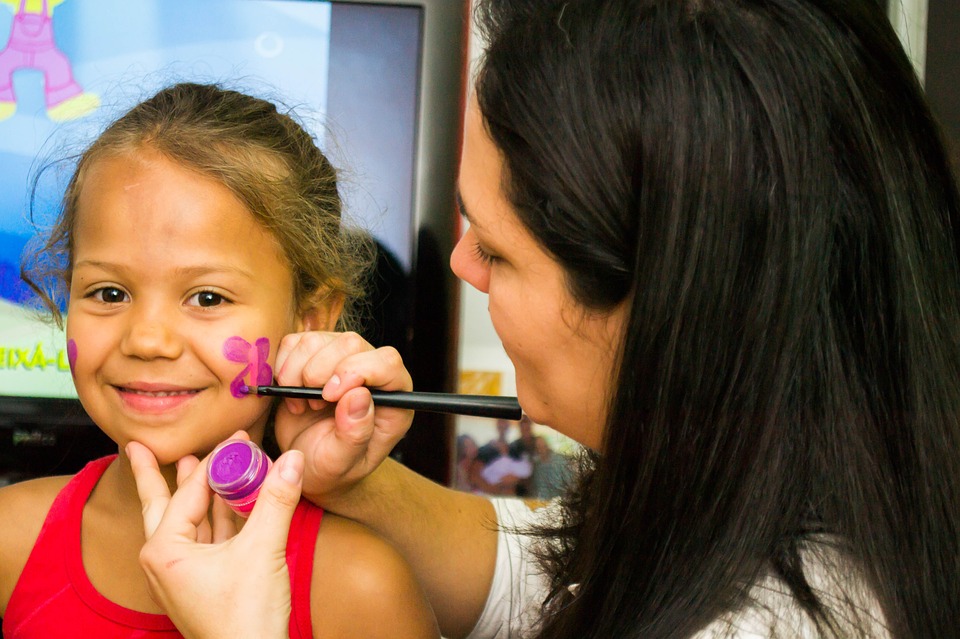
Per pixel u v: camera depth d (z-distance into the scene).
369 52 1.25
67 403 1.21
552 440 1.39
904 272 0.60
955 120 1.20
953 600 0.59
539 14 0.66
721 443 0.61
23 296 1.19
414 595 0.87
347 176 1.14
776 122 0.57
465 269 0.79
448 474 1.31
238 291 0.83
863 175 0.60
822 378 0.61
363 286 1.22
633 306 0.61
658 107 0.59
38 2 1.19
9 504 0.91
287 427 0.85
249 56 1.24
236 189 0.84
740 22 0.60
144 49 1.22
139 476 0.76
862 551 0.60
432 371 1.29
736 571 0.60
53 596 0.85
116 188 0.82
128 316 0.81
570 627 0.69
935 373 0.61
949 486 0.60
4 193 1.19
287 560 0.83
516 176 0.64
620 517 0.66
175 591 0.66
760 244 0.58
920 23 1.23
